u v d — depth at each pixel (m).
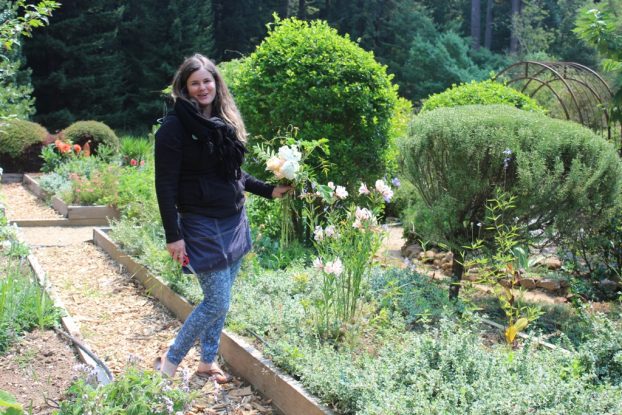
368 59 7.27
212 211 3.42
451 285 5.30
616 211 5.29
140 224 7.46
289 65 6.99
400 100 9.34
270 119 7.13
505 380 3.00
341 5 32.25
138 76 25.88
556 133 4.83
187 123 3.28
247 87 7.13
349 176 7.00
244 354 3.91
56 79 22.52
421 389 2.90
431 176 5.29
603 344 3.60
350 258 4.25
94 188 9.84
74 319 4.93
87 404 2.62
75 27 22.86
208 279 3.46
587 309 4.80
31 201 11.17
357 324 4.05
